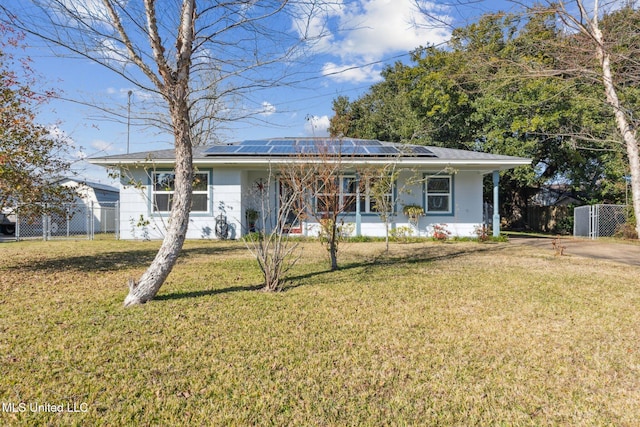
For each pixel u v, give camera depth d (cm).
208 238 1271
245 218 1277
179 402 248
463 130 2023
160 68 448
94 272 669
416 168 1260
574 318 423
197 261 799
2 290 527
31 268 707
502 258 869
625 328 392
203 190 1276
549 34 599
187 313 424
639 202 581
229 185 1273
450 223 1327
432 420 235
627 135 590
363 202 1330
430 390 269
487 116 1859
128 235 1262
